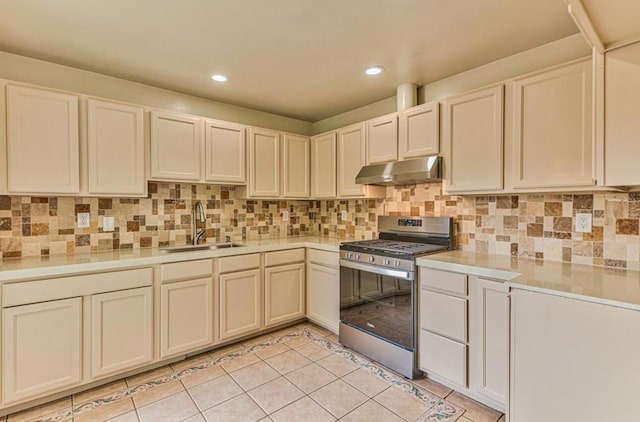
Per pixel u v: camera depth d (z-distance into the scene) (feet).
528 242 7.31
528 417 4.93
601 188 5.58
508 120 6.76
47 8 5.64
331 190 11.21
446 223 8.61
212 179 9.71
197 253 8.45
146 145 8.59
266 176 10.93
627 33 4.43
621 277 5.45
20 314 6.11
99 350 6.98
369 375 7.66
